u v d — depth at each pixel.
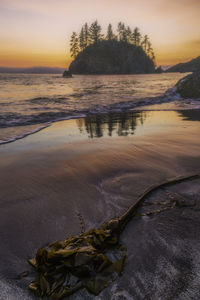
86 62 142.25
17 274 2.28
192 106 15.00
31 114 11.63
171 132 8.10
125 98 18.22
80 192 3.97
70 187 4.16
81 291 2.03
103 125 9.65
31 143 6.96
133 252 2.52
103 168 5.00
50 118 11.05
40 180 4.45
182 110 13.50
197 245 2.66
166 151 6.04
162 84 35.56
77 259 2.14
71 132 8.41
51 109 13.28
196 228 2.98
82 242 2.46
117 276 2.18
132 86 31.70
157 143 6.76
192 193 3.89
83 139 7.38
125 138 7.41
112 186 4.18
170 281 2.15
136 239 2.75
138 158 5.57
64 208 3.48
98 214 3.32
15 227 3.04
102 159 5.53
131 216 3.22
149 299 1.97
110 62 144.75
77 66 143.38
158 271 2.27
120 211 3.40
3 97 17.94
